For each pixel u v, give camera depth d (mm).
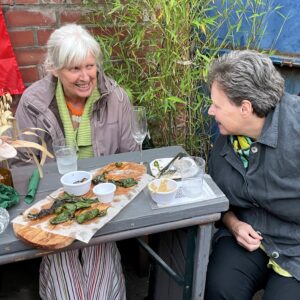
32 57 1998
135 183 1230
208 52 2025
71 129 1667
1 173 1225
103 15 2014
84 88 1583
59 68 1531
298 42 1955
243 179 1331
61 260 1304
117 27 2070
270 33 2051
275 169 1229
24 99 1647
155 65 2031
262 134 1215
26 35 1943
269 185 1260
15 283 1920
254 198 1309
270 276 1341
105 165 1407
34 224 1024
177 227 1133
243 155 1316
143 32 1905
